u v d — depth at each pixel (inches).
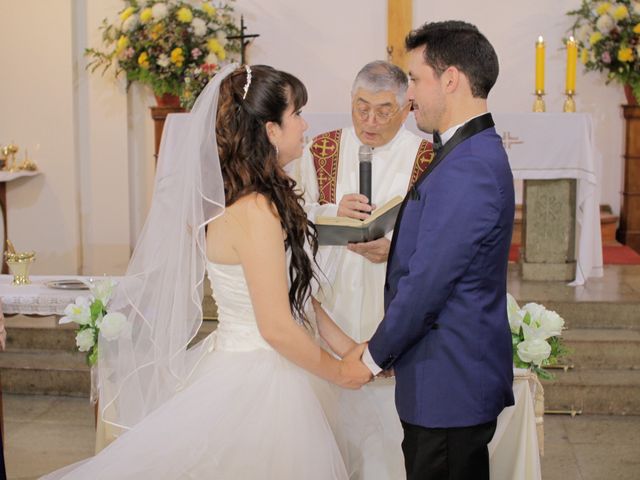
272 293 89.1
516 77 292.8
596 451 168.1
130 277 101.2
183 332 94.9
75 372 198.7
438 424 92.0
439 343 91.6
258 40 295.0
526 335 113.6
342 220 113.9
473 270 89.6
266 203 90.4
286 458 91.6
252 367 94.0
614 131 295.0
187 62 260.4
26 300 142.4
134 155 287.1
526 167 212.7
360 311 126.8
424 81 93.0
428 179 93.1
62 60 266.8
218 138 91.0
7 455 166.1
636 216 289.4
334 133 135.7
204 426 90.7
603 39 263.9
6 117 269.7
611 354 195.2
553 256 225.6
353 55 294.5
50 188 271.3
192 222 90.7
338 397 107.0
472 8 290.7
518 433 113.2
